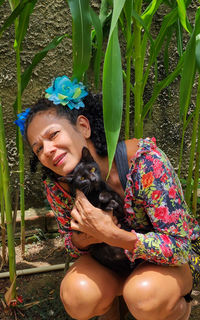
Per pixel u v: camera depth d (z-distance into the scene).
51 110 1.09
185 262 1.12
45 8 1.87
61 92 1.10
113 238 1.08
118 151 1.14
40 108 1.10
